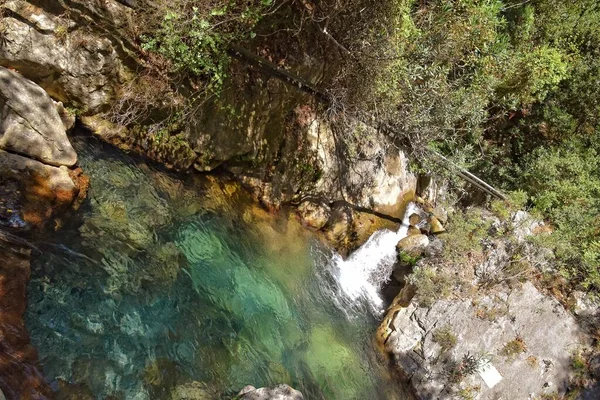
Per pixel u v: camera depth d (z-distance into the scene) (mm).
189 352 4832
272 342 5809
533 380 7141
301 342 6203
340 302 7504
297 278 6992
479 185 9617
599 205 9180
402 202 9094
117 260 4945
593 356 7336
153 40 5219
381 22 6141
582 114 10625
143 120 5777
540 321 7500
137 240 5281
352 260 8234
